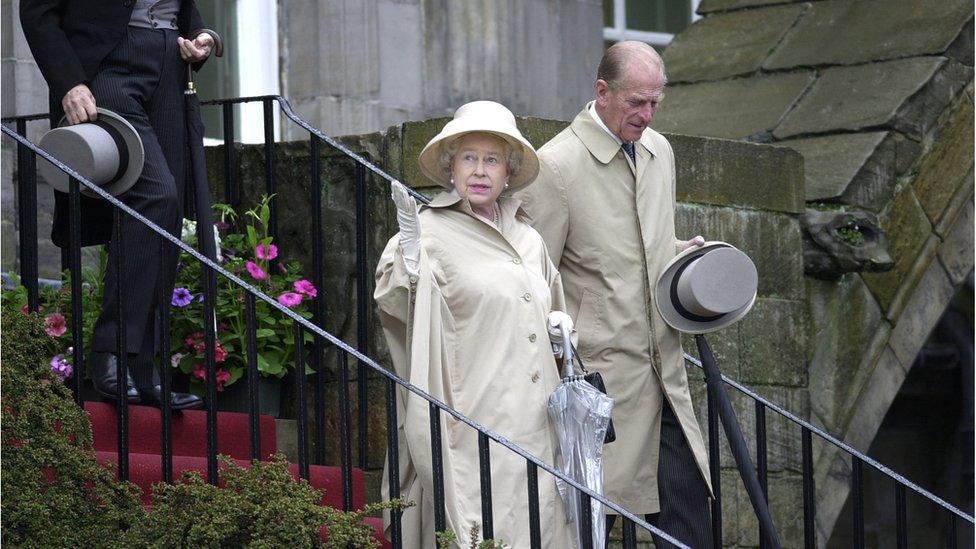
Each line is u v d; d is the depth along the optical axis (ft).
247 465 51.98
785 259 65.87
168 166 53.62
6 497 42.88
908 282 70.49
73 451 44.27
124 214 51.52
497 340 44.86
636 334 49.06
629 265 49.21
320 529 45.44
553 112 85.20
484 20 82.33
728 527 62.80
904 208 70.74
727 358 63.26
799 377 65.98
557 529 44.70
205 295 46.85
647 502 48.98
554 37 85.25
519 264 45.83
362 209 57.21
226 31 78.64
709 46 81.35
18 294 52.70
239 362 58.75
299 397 47.26
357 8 78.89
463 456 44.19
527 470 43.42
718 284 48.98
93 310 57.77
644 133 51.01
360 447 54.49
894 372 70.33
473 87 81.92
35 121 68.95
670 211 50.55
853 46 76.33
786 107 74.38
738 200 64.23
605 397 44.75
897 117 70.79
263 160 62.18
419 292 43.65
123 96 52.19
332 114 78.69
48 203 67.77
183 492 43.11
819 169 69.51
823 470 66.90
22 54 68.74
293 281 59.88
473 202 45.65
